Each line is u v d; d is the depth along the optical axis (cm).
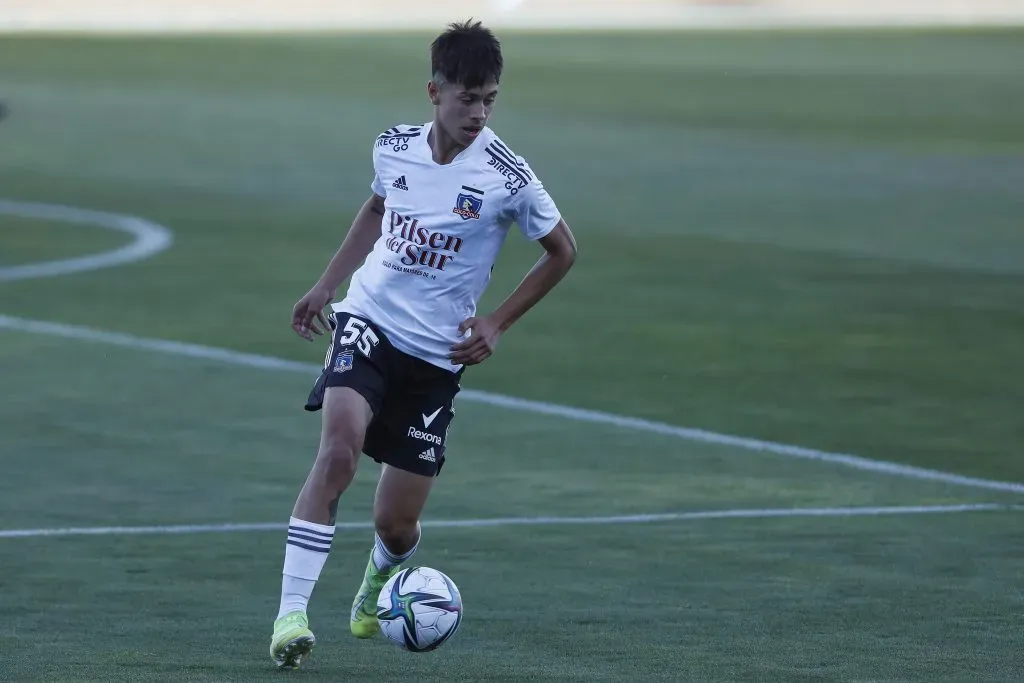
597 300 4650
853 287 4912
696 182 7250
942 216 6419
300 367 3756
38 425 3139
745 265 5262
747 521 2525
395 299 1828
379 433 1844
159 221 6025
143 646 1788
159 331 4150
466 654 1786
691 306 4584
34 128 8612
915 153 8400
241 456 2923
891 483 2811
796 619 1966
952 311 4562
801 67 12938
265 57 12612
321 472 1736
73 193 6675
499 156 1823
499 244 1859
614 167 7669
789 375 3747
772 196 6875
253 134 8531
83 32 14925
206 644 1806
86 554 2261
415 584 1714
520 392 3528
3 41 13625
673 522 2512
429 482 1847
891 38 16150
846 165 7906
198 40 14138
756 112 10100
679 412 3366
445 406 1855
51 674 1634
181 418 3225
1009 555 2327
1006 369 3844
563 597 2070
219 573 2177
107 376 3622
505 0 19400
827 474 2872
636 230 5931
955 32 17175
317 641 1852
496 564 2247
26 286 4759
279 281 4891
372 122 9100
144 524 2447
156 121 8969
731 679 1673
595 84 11388
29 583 2100
